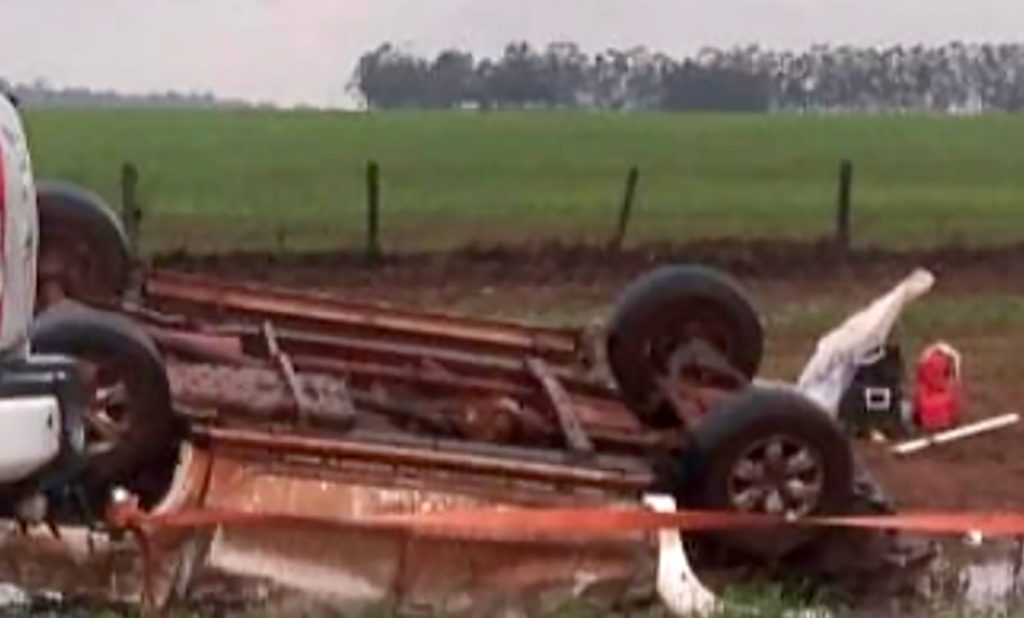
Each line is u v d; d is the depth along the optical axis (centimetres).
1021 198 5394
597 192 5403
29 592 1106
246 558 1115
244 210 4412
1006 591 1274
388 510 1138
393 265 3206
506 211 4575
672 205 4912
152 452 1152
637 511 1163
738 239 3612
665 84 13362
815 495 1229
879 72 13238
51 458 972
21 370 978
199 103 13238
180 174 5759
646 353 1388
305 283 3081
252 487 1130
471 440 1262
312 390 1208
